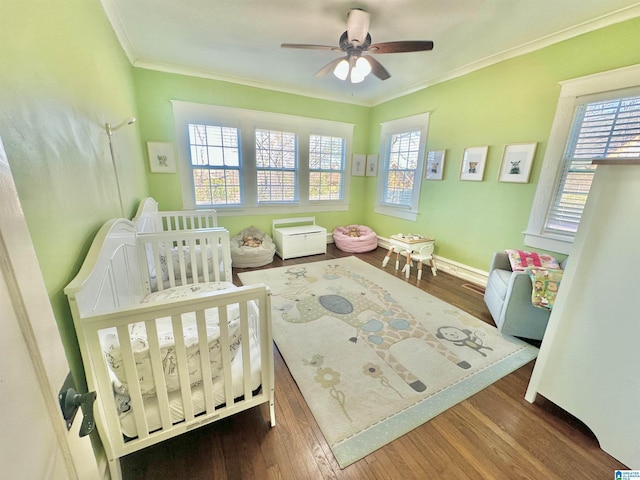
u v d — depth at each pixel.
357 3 1.97
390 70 3.26
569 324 1.35
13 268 0.39
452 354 1.96
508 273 2.42
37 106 0.88
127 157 2.39
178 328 1.02
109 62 1.99
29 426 0.39
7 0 0.74
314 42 2.61
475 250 3.27
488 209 3.08
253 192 4.11
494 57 2.81
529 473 1.18
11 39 0.75
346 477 1.16
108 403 0.99
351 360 1.89
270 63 3.13
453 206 3.48
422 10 2.05
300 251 4.19
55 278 0.89
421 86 3.70
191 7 2.06
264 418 1.43
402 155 4.23
